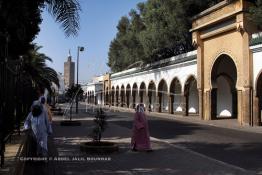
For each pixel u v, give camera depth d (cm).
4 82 1042
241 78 2652
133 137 1316
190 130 2217
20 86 1847
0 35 1027
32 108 1032
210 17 2992
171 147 1414
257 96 2505
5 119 1061
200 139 1761
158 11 3988
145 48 4309
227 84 3603
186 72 3684
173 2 3612
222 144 1581
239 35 2689
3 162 870
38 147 1019
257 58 2488
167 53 4628
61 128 2172
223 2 2772
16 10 868
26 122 1039
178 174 932
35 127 1017
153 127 2425
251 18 2508
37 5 942
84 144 1295
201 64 3212
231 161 1168
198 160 1133
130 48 5700
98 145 1296
